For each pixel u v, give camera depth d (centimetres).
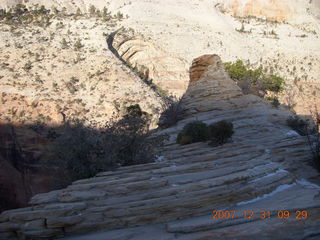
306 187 883
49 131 5369
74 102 6725
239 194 767
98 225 654
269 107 2447
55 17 10444
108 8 12550
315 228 561
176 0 13438
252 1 15588
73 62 7950
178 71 9400
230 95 2344
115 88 7269
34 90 6825
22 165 4447
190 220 666
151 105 6712
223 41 11306
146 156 1166
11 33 8869
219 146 1332
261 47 12019
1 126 5112
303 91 8431
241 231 575
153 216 679
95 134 1073
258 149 1216
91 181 855
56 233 636
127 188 763
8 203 3045
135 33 10188
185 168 920
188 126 1568
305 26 15288
